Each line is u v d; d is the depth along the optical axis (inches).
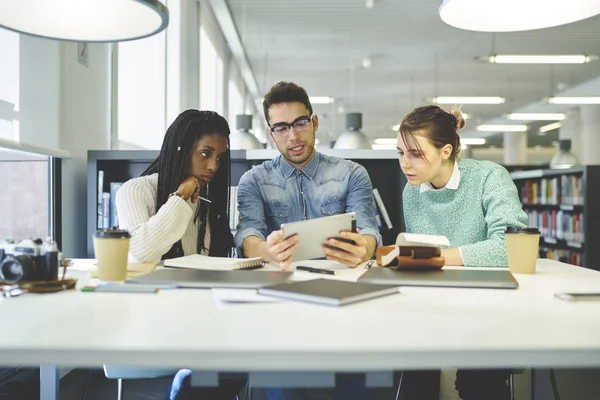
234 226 102.3
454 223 65.2
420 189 67.1
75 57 100.8
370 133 606.5
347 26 261.9
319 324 28.1
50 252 37.5
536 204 239.1
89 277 44.1
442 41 287.6
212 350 23.7
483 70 343.6
